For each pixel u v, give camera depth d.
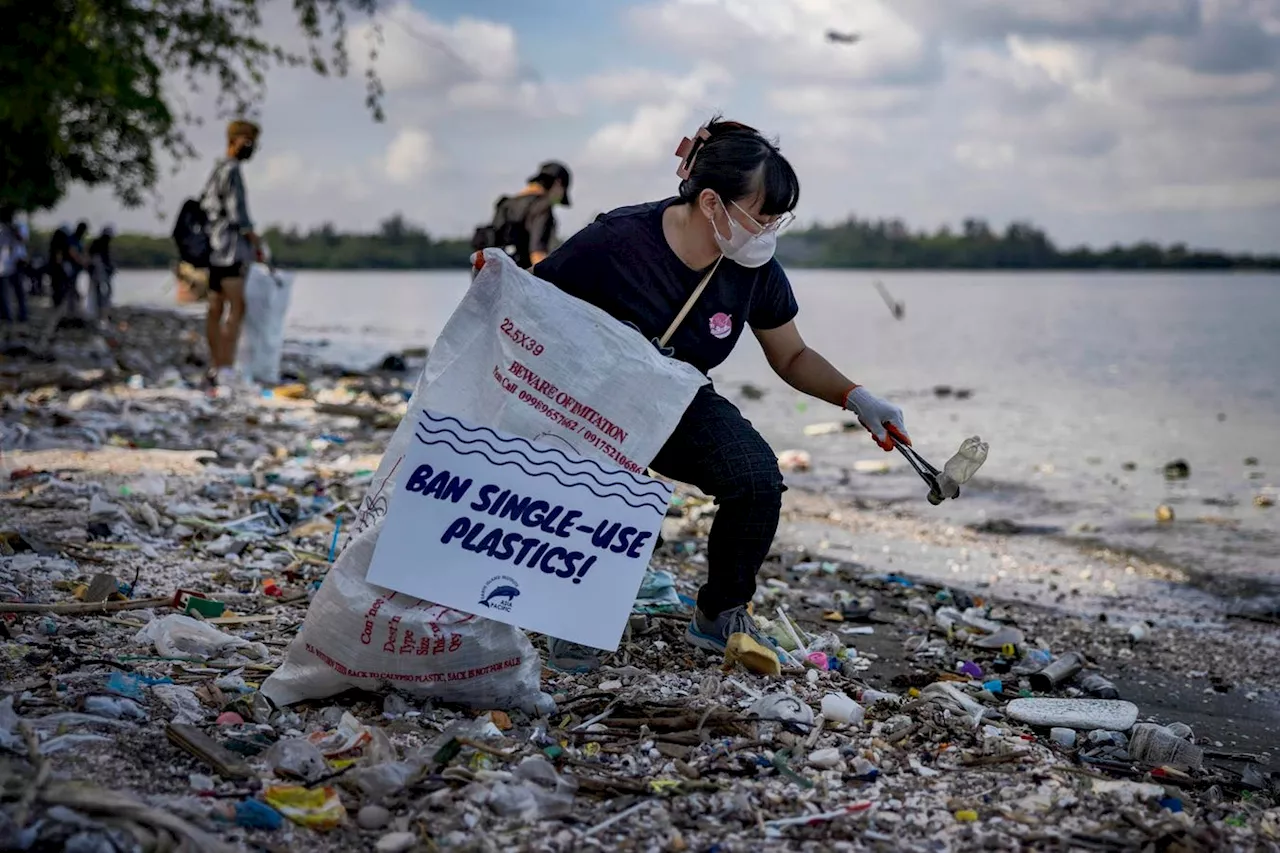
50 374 12.12
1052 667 4.76
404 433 3.54
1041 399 17.34
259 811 2.79
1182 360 25.47
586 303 3.61
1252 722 4.48
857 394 4.11
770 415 14.09
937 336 34.59
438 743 3.24
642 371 3.58
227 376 12.05
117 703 3.31
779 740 3.44
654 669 4.07
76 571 4.84
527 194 9.33
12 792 2.67
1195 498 9.63
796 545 7.40
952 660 4.84
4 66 13.76
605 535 3.59
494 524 3.48
